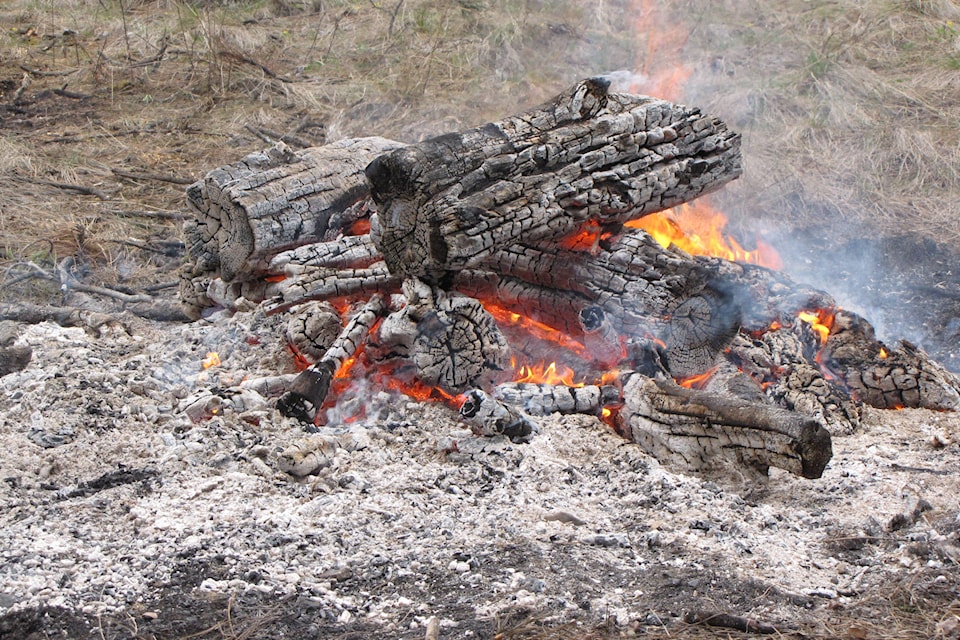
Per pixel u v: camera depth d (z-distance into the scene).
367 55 11.56
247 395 5.05
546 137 5.09
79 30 12.40
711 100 10.02
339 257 5.88
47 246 7.92
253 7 12.82
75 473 4.55
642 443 4.92
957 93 10.23
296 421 4.95
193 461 4.62
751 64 10.79
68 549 3.99
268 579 3.83
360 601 3.76
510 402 5.06
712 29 11.45
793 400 5.29
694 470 4.76
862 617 3.72
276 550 4.02
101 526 4.17
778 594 3.83
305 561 3.97
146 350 6.02
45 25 12.53
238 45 11.68
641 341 5.12
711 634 3.59
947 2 11.68
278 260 5.88
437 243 4.88
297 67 11.41
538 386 5.11
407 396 5.20
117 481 4.49
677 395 4.84
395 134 9.87
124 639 3.52
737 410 4.60
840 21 11.62
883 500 4.54
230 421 4.91
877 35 11.30
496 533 4.18
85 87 11.20
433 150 4.90
